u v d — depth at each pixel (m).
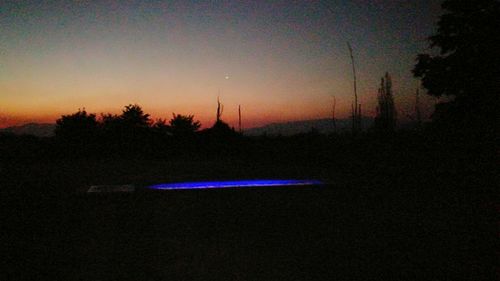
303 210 11.06
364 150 27.72
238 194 14.34
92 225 9.20
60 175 20.80
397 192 13.96
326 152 31.34
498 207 11.02
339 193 14.18
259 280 5.66
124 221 9.65
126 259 6.60
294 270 6.07
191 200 13.05
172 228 8.88
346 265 6.29
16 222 9.46
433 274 5.90
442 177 16.80
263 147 37.66
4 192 14.45
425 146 21.48
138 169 24.75
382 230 8.62
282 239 7.91
